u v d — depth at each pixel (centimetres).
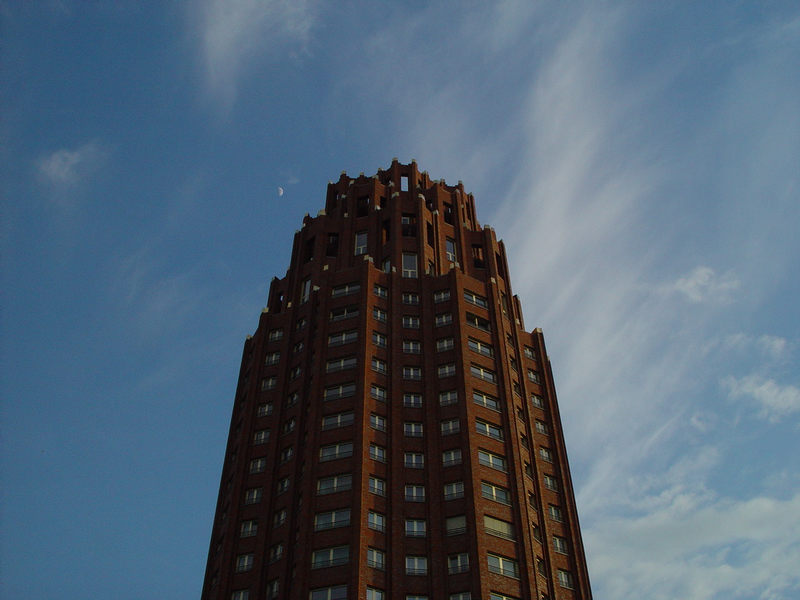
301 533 6234
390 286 8100
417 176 10156
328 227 9175
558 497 7250
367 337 7531
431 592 5969
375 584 5909
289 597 6078
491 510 6438
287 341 8112
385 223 9125
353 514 6212
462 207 9719
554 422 7850
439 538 6253
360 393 7056
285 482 6931
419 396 7256
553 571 6525
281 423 7469
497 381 7531
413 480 6638
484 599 5838
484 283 8431
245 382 8381
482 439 6925
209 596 6694
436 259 8800
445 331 7769
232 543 6725
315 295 8300
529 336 8575
